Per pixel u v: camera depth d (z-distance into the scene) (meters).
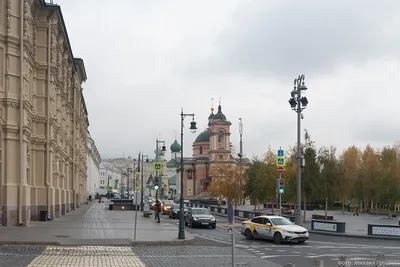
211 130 120.69
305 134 50.03
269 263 18.30
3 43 29.70
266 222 27.69
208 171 121.44
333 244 26.31
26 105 30.98
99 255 19.20
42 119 36.66
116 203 65.94
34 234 25.56
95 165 145.62
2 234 24.95
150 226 35.97
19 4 30.64
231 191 75.31
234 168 88.06
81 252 20.00
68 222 36.69
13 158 29.83
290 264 11.49
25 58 31.50
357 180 68.00
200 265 17.33
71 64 53.88
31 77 34.81
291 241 26.59
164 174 158.38
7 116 29.48
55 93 40.56
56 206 41.62
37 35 36.72
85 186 92.81
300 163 34.34
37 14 36.16
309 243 26.73
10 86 29.83
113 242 23.66
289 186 44.97
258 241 27.64
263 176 52.16
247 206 94.31
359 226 41.22
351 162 71.75
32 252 19.38
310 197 43.03
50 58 37.47
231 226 11.77
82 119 77.62
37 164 36.59
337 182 43.94
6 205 29.03
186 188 129.00
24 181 30.62
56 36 40.75
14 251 19.44
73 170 57.84
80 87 69.31
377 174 68.38
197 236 30.28
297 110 34.81
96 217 45.59
